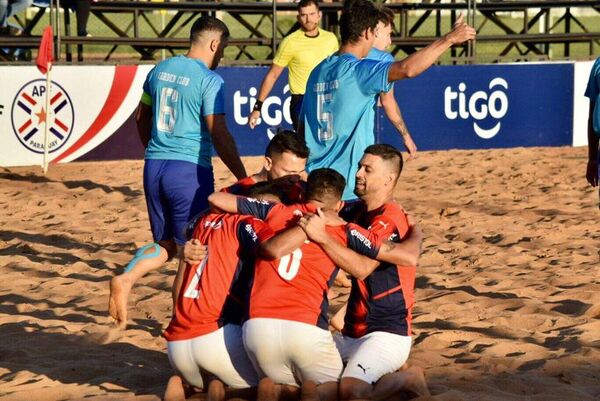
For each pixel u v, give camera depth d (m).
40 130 41.38
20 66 40.88
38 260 26.45
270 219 14.09
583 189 36.94
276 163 15.53
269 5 51.59
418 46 56.22
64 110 41.69
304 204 14.29
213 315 14.01
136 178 39.31
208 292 14.02
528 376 16.22
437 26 56.91
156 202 19.05
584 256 26.14
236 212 14.40
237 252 14.09
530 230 29.84
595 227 30.28
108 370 16.80
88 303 21.72
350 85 17.81
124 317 18.39
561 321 19.80
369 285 14.62
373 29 18.20
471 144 47.09
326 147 18.23
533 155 45.38
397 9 54.62
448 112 46.59
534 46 58.38
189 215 18.75
